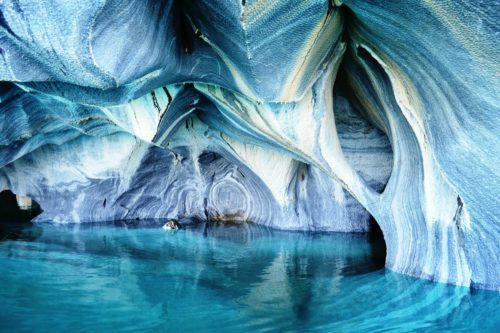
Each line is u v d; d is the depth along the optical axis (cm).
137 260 623
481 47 383
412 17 401
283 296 481
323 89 580
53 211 948
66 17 337
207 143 967
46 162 899
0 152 667
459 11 367
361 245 780
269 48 431
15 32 349
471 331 393
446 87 436
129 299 456
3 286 480
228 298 470
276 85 495
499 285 483
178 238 822
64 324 388
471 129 438
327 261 650
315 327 397
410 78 482
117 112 615
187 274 559
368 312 436
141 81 470
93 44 355
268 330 388
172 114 677
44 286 486
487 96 412
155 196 1050
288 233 905
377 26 453
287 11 396
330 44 519
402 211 577
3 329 373
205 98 717
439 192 514
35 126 643
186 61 511
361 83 632
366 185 642
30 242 716
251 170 931
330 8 445
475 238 487
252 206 1091
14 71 379
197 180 1070
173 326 391
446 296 475
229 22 399
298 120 607
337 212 924
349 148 801
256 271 586
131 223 991
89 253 655
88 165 915
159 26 414
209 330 384
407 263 570
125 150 914
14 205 1067
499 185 448
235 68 487
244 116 659
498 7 349
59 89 482
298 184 952
